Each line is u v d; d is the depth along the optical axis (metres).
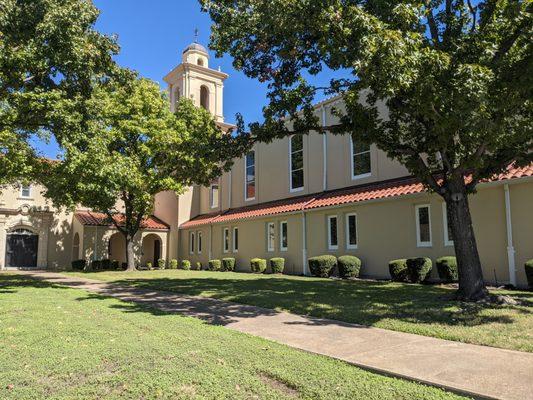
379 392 4.34
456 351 5.94
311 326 7.88
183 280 17.72
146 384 4.54
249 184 27.80
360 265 17.81
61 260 30.53
